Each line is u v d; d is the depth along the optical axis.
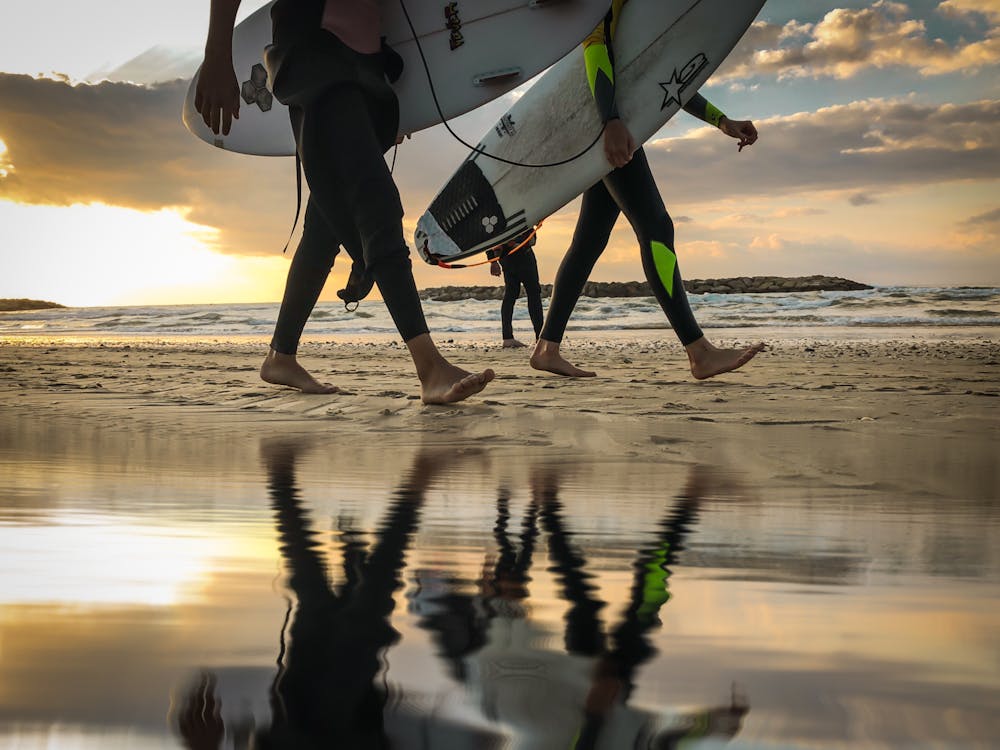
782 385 4.34
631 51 4.76
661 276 4.78
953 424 2.71
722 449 2.10
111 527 1.02
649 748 0.38
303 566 0.81
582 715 0.42
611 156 4.66
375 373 5.48
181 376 5.10
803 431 2.52
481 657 0.53
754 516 1.17
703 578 0.78
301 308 4.21
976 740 0.40
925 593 0.73
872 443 2.21
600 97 4.63
